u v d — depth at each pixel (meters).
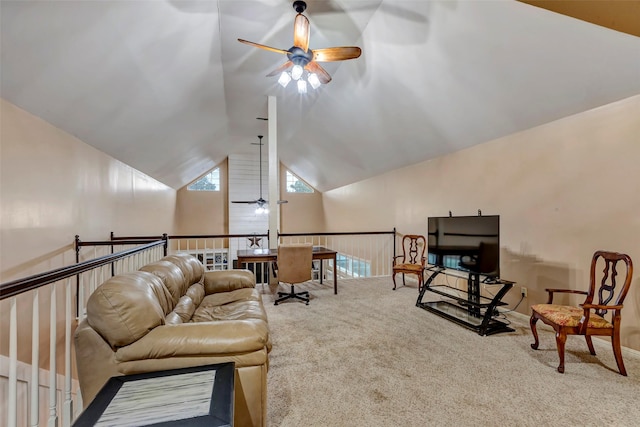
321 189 9.73
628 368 2.28
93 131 3.38
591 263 2.50
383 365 2.33
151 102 3.52
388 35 3.13
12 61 2.02
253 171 9.21
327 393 1.97
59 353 2.86
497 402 1.88
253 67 3.81
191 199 8.89
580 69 2.44
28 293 2.48
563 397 1.93
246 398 1.55
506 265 3.57
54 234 2.91
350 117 5.00
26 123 2.52
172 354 1.48
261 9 2.73
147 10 2.23
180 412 1.10
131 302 1.50
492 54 2.72
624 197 2.49
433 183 4.86
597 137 2.67
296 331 2.99
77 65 2.36
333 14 2.93
